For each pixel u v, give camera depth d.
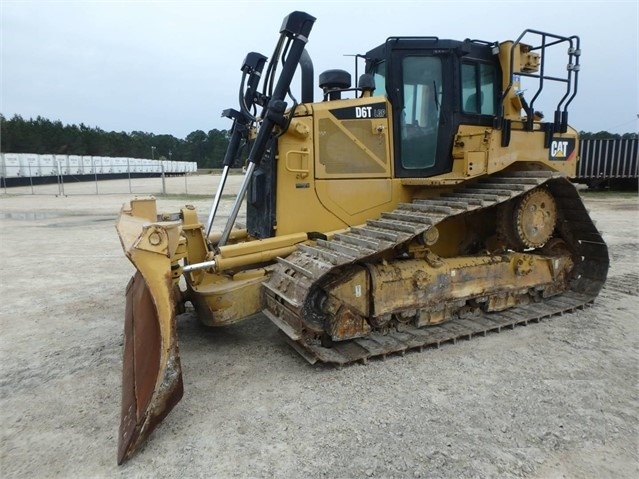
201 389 3.90
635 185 22.67
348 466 2.91
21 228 13.45
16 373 4.26
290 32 4.64
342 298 4.38
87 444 3.19
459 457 2.99
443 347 4.75
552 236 6.21
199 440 3.20
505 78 5.38
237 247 4.54
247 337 5.07
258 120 5.25
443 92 5.19
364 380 4.04
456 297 5.02
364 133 5.09
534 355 4.56
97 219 15.63
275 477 2.82
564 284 6.22
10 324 5.55
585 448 3.10
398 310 4.65
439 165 5.33
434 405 3.62
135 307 4.38
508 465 2.92
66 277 7.75
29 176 37.59
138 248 3.17
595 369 4.25
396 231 4.54
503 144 5.23
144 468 2.92
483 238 5.88
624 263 8.52
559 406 3.61
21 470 2.91
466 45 5.09
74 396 3.84
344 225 5.11
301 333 4.11
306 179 4.94
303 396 3.77
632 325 5.39
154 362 3.22
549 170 5.80
